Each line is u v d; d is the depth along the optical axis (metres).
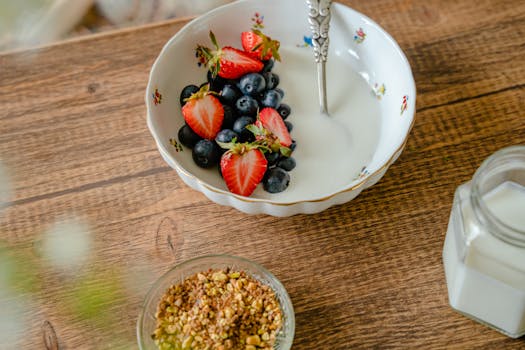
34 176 0.56
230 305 0.48
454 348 0.48
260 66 0.56
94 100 0.59
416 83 0.59
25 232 0.54
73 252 0.53
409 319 0.50
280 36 0.60
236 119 0.55
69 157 0.57
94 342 0.50
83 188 0.56
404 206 0.54
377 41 0.57
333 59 0.60
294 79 0.59
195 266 0.50
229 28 0.59
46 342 0.50
